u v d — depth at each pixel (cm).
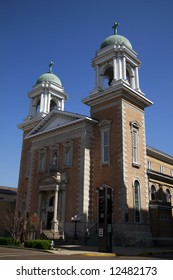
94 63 3700
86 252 1916
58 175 3309
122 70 3394
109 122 3175
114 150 3031
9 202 4400
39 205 3431
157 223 3016
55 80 4641
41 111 4338
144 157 3284
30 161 3934
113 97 3247
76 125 3356
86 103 3491
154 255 1886
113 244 2691
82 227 2867
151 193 3475
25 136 4331
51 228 3120
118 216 2758
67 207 3120
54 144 3600
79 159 3189
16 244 2430
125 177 2877
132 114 3262
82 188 3019
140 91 3475
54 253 1866
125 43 3625
